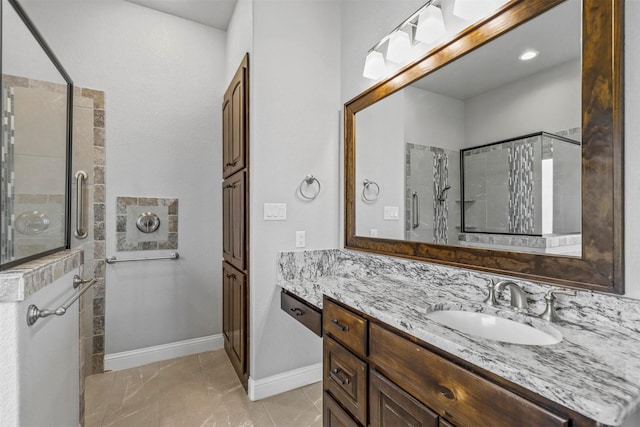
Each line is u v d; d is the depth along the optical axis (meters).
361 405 1.23
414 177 1.63
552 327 0.96
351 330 1.30
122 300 2.37
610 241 0.92
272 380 2.02
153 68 2.48
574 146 1.02
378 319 1.16
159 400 1.96
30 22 1.17
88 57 2.25
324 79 2.17
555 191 1.07
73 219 2.18
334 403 1.41
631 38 0.89
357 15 2.06
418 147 1.61
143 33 2.45
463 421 0.83
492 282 1.25
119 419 1.77
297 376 2.11
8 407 0.90
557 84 1.06
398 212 1.73
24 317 0.95
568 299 1.01
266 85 1.97
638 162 0.87
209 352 2.65
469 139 1.37
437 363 0.91
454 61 1.42
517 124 1.19
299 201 2.07
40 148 1.28
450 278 1.43
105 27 2.31
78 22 2.22
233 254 2.29
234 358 2.29
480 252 1.31
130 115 2.39
